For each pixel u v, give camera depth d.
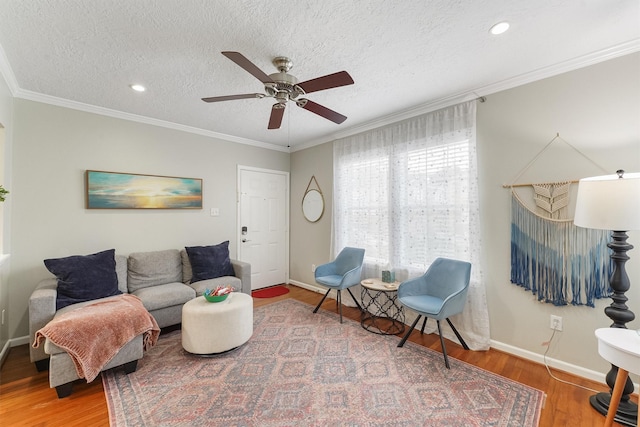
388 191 3.29
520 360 2.35
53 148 2.80
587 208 1.67
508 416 1.70
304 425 1.63
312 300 3.94
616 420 1.67
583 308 2.11
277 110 2.27
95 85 2.52
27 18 1.64
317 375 2.12
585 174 2.09
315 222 4.43
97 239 3.06
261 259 4.54
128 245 3.27
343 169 3.85
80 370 1.84
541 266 2.27
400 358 2.37
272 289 4.50
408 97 2.79
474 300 2.58
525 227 2.35
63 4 1.54
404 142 3.14
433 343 2.66
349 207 3.78
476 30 1.79
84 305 2.38
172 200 3.58
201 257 3.37
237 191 4.24
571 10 1.60
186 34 1.82
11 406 1.79
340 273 3.60
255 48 1.97
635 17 1.66
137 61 2.13
